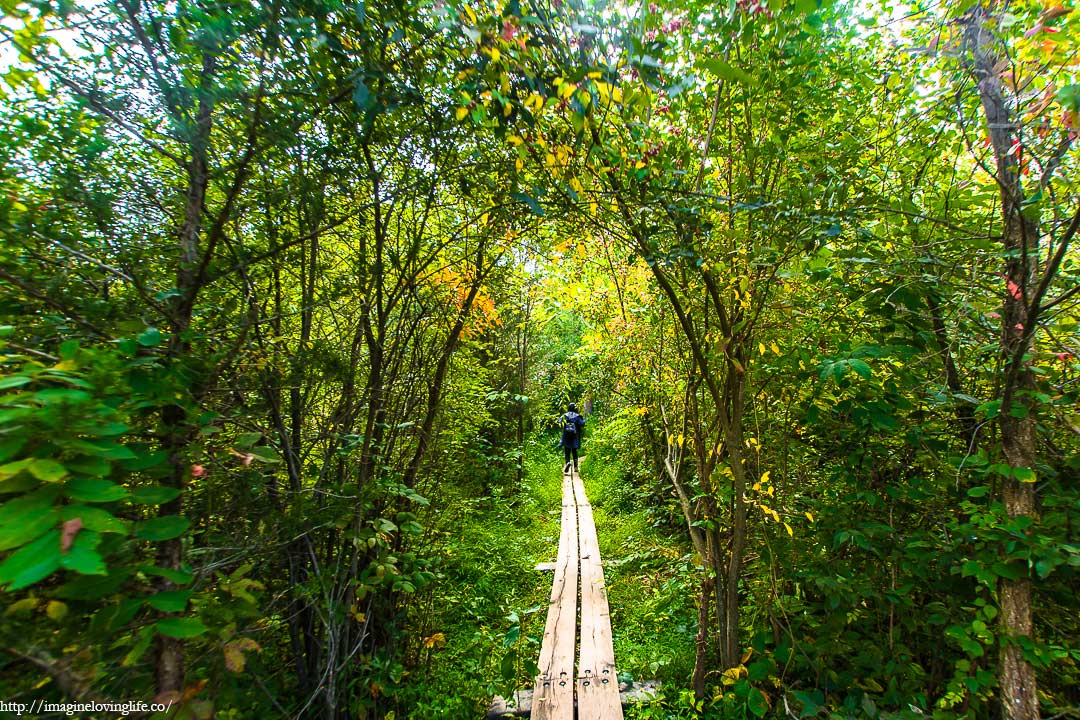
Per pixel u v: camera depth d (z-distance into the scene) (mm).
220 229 1450
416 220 2443
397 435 2869
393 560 2402
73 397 710
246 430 1753
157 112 1461
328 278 2373
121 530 715
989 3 1687
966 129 2139
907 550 2232
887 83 2291
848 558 2643
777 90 2072
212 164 1594
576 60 1662
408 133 1998
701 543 3328
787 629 2650
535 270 3932
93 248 1425
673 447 4969
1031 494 1771
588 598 4191
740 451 2553
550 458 11398
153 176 1688
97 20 1326
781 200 1944
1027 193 1815
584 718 2781
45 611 943
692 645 3457
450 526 3711
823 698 2246
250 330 1737
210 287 1668
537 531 6461
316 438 2180
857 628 2643
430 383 3080
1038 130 1694
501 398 7062
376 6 1580
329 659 2125
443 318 3016
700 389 3307
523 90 1681
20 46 1293
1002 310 1875
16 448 665
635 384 5066
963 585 2244
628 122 1835
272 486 1986
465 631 3783
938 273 2113
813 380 2270
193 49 1400
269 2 1411
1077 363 1888
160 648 1228
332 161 1827
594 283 4508
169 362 1178
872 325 2328
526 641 3121
